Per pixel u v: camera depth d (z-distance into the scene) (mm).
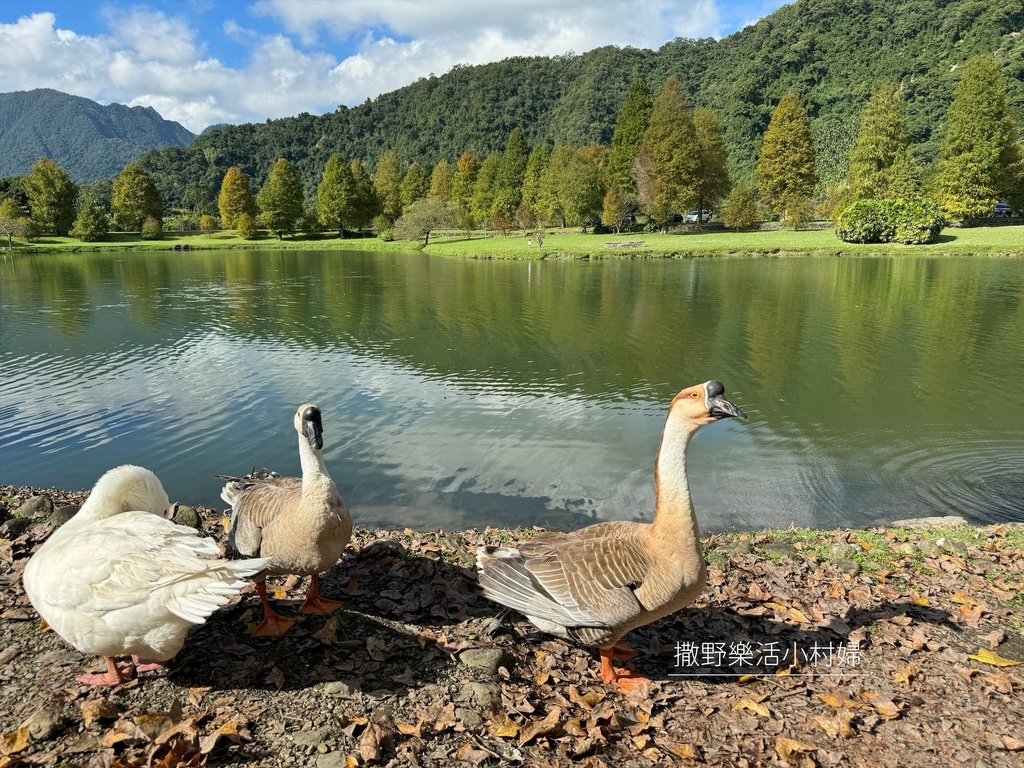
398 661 4348
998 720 4094
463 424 13445
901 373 17578
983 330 23000
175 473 11102
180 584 3414
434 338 23000
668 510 4059
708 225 77312
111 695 3844
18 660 4207
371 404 15016
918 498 9812
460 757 3502
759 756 3740
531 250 59344
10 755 3293
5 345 21969
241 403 15203
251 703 3824
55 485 10688
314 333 24094
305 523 4340
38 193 95125
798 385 16484
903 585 5965
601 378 17359
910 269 41094
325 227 100875
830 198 81500
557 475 10695
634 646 4902
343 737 3568
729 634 5047
